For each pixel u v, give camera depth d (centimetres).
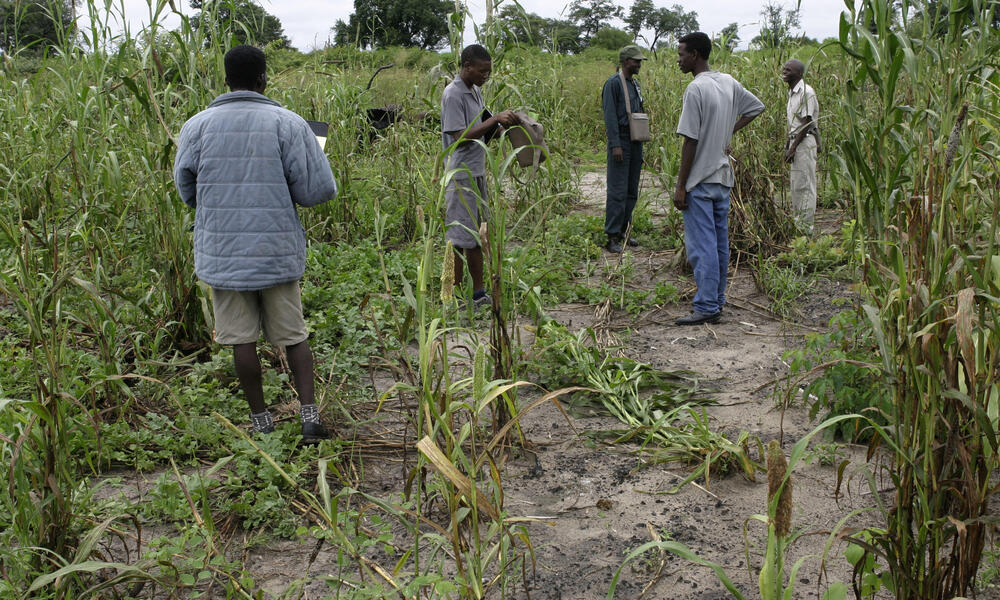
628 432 407
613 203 791
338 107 850
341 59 1026
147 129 513
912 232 234
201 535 286
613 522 329
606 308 605
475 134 545
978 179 254
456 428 390
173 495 326
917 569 235
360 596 249
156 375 446
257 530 320
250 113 366
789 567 293
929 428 222
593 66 2005
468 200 568
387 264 673
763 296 654
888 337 247
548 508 342
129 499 341
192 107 495
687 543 312
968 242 238
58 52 550
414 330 514
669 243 811
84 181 535
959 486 238
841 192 854
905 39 234
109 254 529
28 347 473
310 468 364
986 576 262
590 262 755
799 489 350
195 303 499
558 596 280
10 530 262
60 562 264
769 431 409
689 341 554
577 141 1348
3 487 273
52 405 267
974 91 275
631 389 443
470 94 559
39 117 628
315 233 778
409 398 445
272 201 365
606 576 292
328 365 473
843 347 402
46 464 264
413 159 848
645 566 297
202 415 416
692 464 377
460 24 612
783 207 787
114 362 427
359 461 373
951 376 222
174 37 485
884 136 242
